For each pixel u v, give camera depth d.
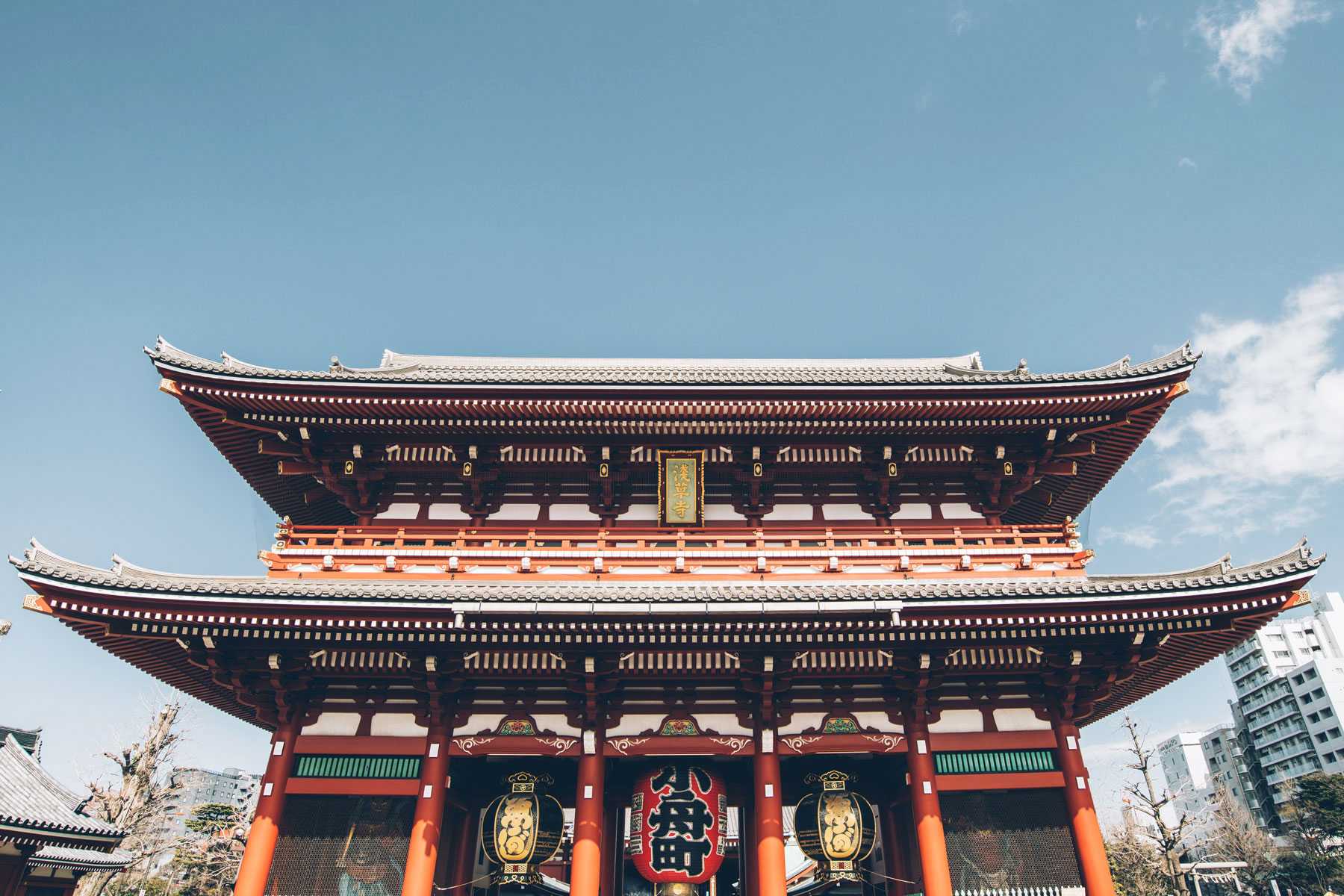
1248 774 90.12
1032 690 16.11
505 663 15.30
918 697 15.52
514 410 17.61
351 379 17.02
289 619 14.42
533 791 15.97
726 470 19.27
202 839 52.16
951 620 14.56
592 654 15.22
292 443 18.58
